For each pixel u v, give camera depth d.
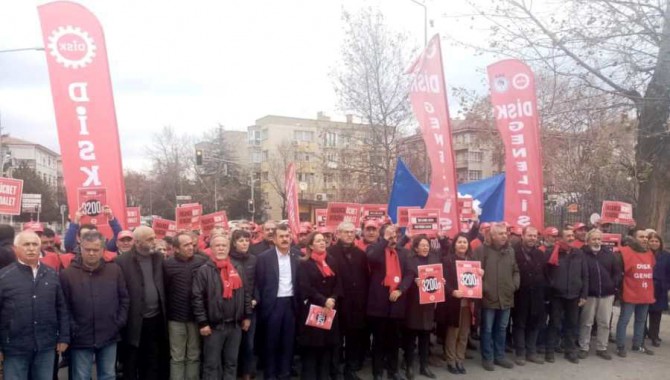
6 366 5.21
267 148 72.12
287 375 7.04
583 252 8.54
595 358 8.52
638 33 11.14
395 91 24.53
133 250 6.57
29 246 5.27
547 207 21.70
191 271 6.54
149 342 6.48
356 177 28.56
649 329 9.36
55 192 68.56
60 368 7.97
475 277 7.40
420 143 26.78
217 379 6.38
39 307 5.31
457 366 7.71
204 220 10.53
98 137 7.54
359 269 7.18
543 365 8.11
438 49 8.49
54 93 7.44
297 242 9.62
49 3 7.42
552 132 16.09
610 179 19.09
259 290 7.04
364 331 7.85
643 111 12.03
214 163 63.38
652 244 8.95
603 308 8.49
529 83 9.41
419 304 7.14
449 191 8.43
